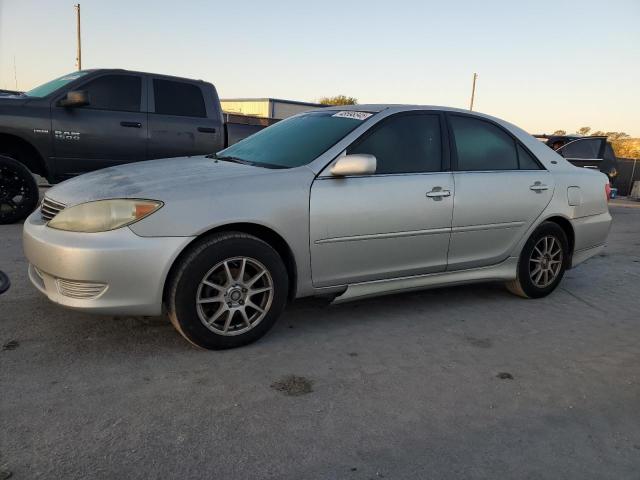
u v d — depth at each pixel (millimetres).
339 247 3590
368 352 3436
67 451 2229
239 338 3309
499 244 4418
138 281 2977
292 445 2379
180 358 3162
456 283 4285
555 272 4852
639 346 3824
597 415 2820
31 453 2199
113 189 3121
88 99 6492
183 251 3104
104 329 3500
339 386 2949
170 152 7379
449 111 4301
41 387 2729
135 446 2297
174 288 3076
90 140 6793
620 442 2586
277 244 3453
